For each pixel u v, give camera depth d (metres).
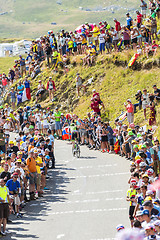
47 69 136.38
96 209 50.53
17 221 48.91
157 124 81.88
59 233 43.09
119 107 101.69
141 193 39.38
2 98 147.62
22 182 54.09
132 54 111.00
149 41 107.94
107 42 117.69
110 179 64.06
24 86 133.50
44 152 69.31
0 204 43.94
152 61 104.12
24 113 111.56
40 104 126.75
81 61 125.44
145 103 87.00
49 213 50.94
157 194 41.03
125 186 59.50
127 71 110.25
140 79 104.56
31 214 51.28
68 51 131.25
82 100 116.75
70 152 89.12
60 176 69.19
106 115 102.12
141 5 121.56
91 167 73.31
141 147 56.09
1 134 83.19
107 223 44.97
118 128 81.56
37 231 44.44
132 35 108.88
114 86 110.31
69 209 51.78
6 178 51.84
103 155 82.88
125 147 76.56
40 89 129.25
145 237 27.31
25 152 65.69
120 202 52.47
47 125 107.31
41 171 61.81
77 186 62.41
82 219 47.22
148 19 108.94
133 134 74.19
